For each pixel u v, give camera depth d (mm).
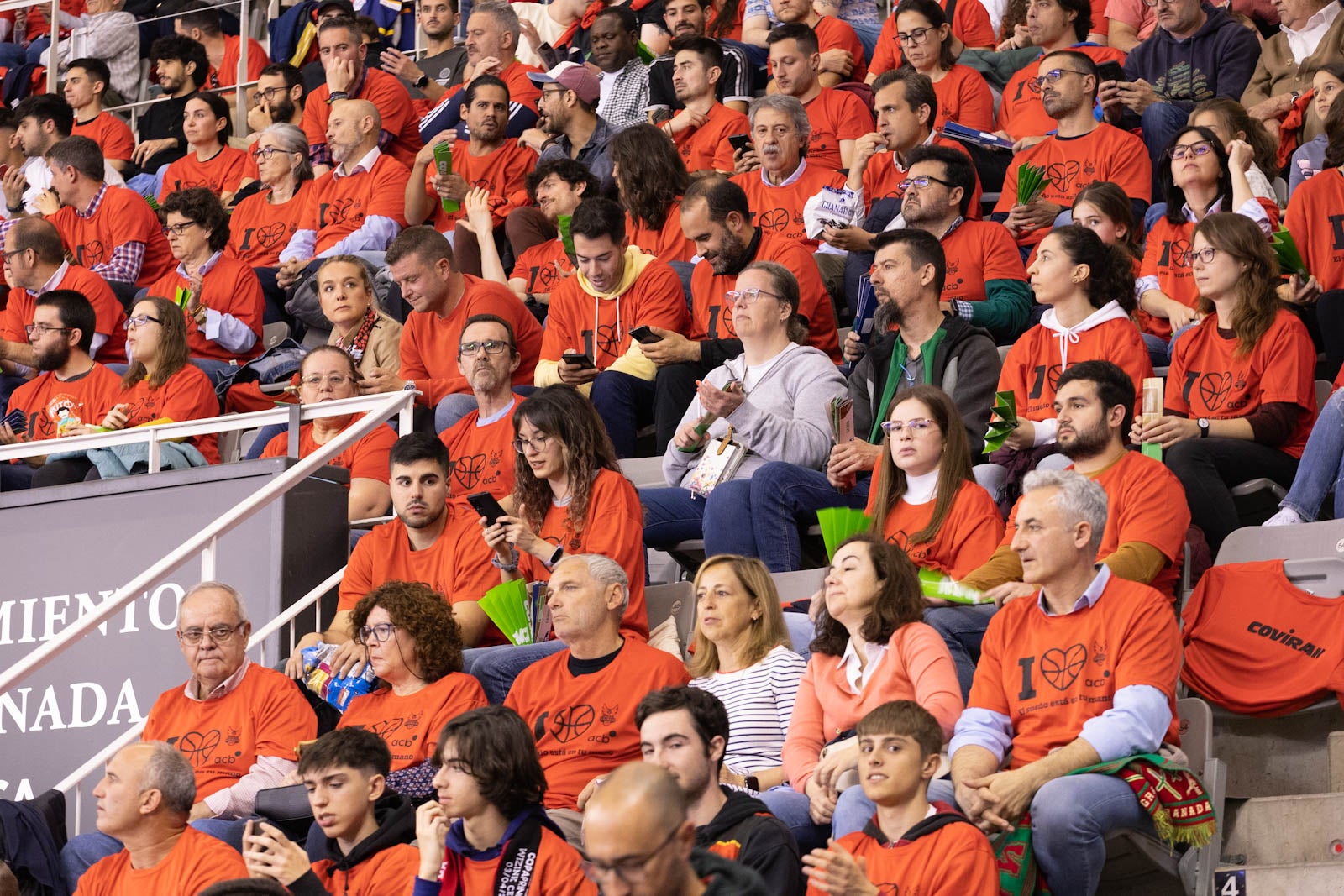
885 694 6195
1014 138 11633
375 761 6238
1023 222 9797
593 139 12445
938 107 11727
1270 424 7520
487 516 7387
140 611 8125
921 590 6387
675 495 8141
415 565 7750
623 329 9555
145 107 15484
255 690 7168
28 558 8438
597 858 3656
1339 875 5672
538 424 7492
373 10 15953
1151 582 6695
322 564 8125
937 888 5305
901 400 7188
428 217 12258
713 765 5750
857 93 12242
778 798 6004
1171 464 7379
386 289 10859
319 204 12367
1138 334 8023
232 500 8125
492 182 12070
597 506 7438
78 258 12484
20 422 10352
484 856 5723
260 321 11492
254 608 7961
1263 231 8023
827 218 10344
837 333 9406
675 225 10672
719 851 5500
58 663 8211
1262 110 10625
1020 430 7547
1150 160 10391
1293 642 6457
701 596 6711
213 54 15953
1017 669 6055
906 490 7230
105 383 10320
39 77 15945
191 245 11438
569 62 12945
